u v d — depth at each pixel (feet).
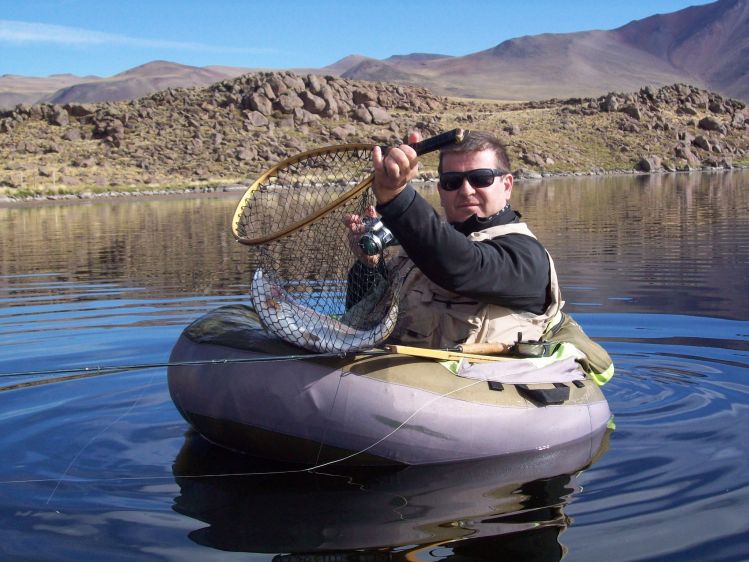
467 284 10.52
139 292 28.27
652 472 10.75
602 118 238.48
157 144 184.14
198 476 11.04
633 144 217.15
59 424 13.33
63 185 143.64
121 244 49.03
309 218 10.55
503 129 223.51
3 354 18.43
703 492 10.01
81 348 18.86
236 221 11.78
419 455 11.08
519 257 11.00
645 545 8.62
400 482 10.68
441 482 10.61
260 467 11.42
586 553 8.48
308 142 201.16
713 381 15.33
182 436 12.71
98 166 167.02
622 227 52.11
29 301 26.81
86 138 188.55
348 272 11.96
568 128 230.07
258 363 11.37
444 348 11.74
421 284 11.89
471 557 8.50
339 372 11.03
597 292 26.50
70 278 32.96
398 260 12.03
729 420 12.89
